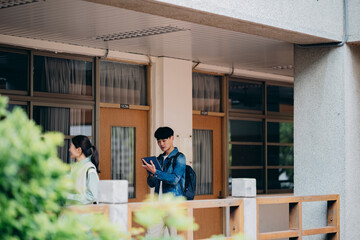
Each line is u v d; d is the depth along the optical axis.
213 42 7.18
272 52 7.82
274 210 9.70
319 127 6.58
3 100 2.27
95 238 2.45
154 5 4.82
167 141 5.83
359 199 6.52
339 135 6.42
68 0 5.28
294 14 5.94
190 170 5.88
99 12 5.72
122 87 8.02
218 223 9.14
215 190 9.17
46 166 2.21
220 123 9.30
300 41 6.47
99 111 7.66
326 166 6.50
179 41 7.13
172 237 2.69
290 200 5.38
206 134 9.10
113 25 6.28
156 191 5.79
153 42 7.19
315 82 6.64
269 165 9.95
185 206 4.34
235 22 5.50
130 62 8.06
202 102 9.05
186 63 8.45
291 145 10.32
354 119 6.50
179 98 8.33
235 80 9.48
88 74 7.61
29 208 2.25
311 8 6.12
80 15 5.84
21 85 6.92
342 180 6.37
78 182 4.82
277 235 5.21
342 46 6.45
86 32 6.61
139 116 8.18
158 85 8.20
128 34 6.73
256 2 5.54
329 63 6.54
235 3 5.35
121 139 7.97
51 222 2.34
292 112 10.36
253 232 4.88
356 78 6.55
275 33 6.02
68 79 7.38
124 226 3.84
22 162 2.15
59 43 7.16
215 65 8.95
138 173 8.11
